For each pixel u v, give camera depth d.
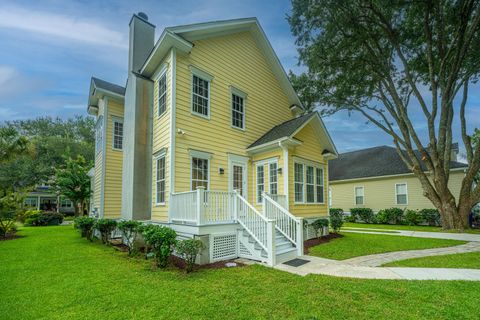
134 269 5.65
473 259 6.58
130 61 10.37
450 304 3.69
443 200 13.24
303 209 9.95
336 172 23.22
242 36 11.06
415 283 4.61
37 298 4.00
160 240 5.71
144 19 10.88
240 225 7.15
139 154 9.03
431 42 12.59
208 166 8.83
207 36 9.48
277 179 9.26
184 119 8.27
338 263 6.26
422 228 14.33
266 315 3.40
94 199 13.59
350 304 3.72
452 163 16.61
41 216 17.97
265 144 9.45
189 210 6.80
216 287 4.46
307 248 8.16
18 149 14.24
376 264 6.15
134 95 9.33
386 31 13.25
